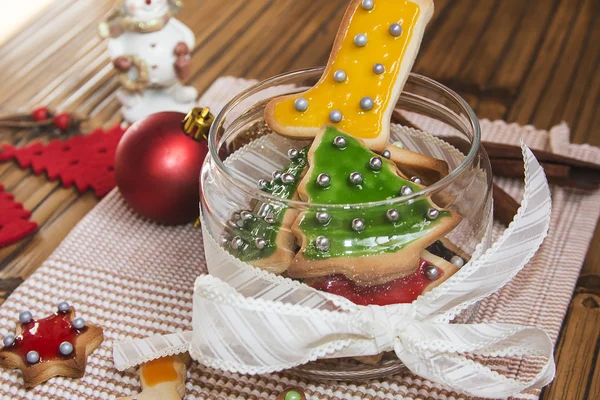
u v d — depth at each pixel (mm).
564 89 680
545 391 469
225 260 436
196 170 558
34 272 545
